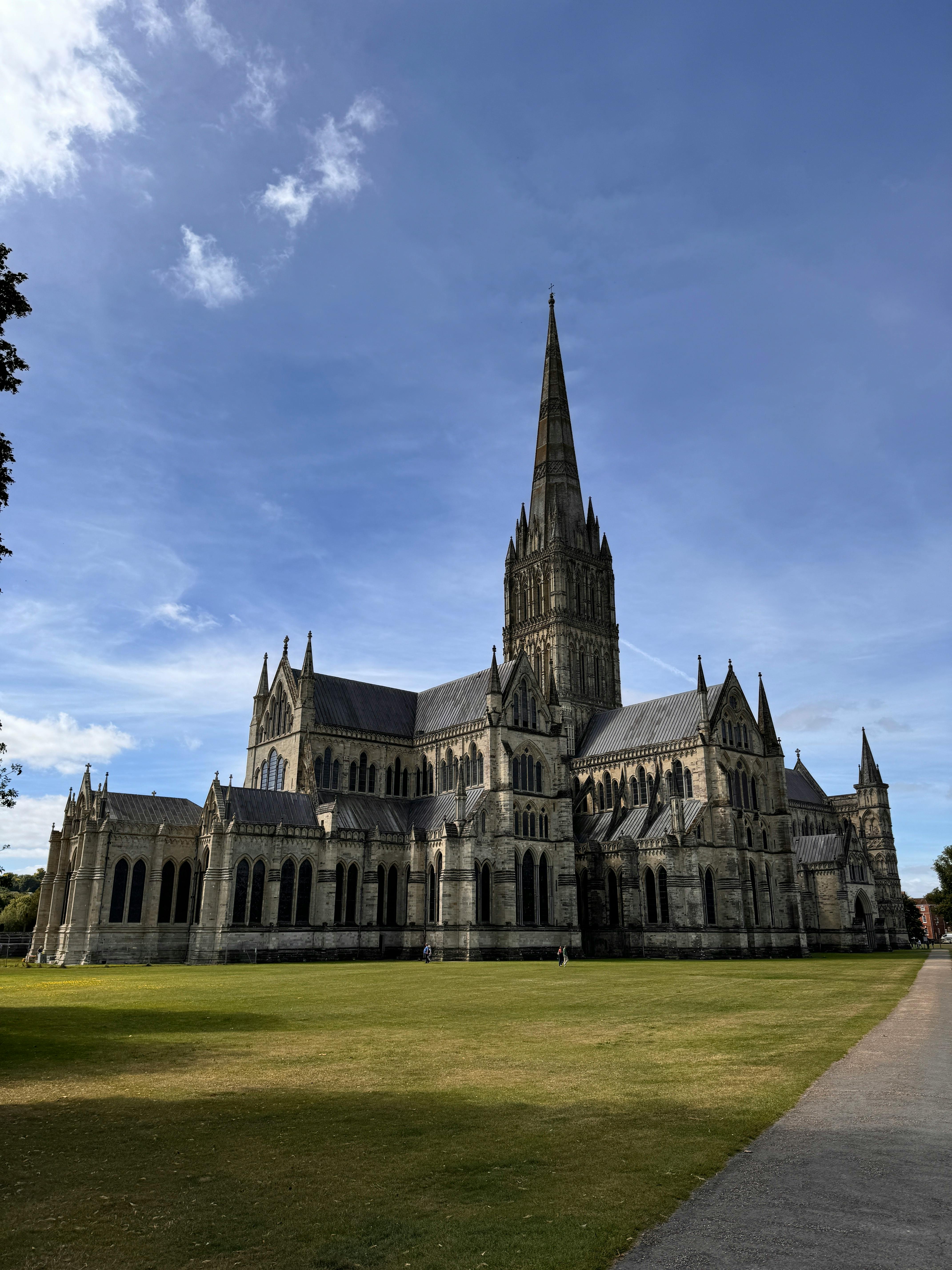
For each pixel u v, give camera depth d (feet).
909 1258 43.96
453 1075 93.04
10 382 121.70
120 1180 58.85
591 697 535.60
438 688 488.85
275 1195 55.57
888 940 545.85
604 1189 55.31
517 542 581.94
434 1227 49.70
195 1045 114.52
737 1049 107.76
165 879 353.92
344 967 302.04
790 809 577.02
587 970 281.33
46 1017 147.23
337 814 377.71
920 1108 74.79
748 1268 42.98
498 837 391.65
